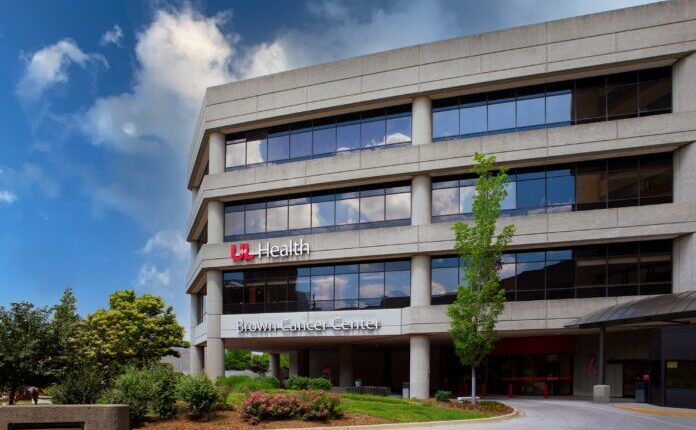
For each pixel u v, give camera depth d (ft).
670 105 101.86
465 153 109.50
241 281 130.21
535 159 105.60
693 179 96.78
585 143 102.68
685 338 86.12
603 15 103.30
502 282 108.88
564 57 104.68
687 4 99.04
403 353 172.45
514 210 108.78
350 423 63.16
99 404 58.34
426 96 114.93
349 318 117.19
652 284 100.89
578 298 103.50
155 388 62.39
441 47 112.98
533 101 109.50
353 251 116.06
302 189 124.47
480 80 109.60
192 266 157.48
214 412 64.80
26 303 74.79
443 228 109.70
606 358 114.32
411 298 112.98
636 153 102.83
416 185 114.11
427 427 63.67
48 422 52.65
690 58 98.53
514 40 108.06
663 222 97.60
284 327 122.01
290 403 64.80
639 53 100.48
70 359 75.10
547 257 107.24
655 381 89.40
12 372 71.56
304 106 123.34
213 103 132.98
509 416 73.36
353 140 122.21
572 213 102.89
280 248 122.31
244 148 133.08
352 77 119.44
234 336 126.93
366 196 120.16
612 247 104.12
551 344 120.47
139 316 159.53
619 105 104.37
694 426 64.80
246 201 131.85
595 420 70.54
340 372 150.10
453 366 150.10
